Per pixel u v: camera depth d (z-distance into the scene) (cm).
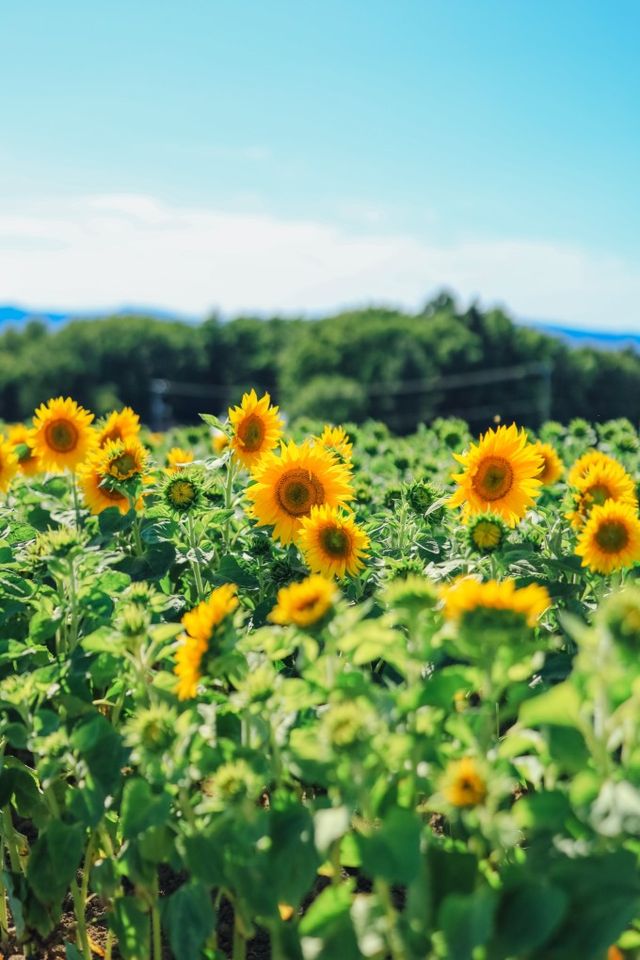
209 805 246
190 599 455
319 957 221
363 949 217
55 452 545
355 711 212
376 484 718
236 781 228
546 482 600
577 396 8938
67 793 279
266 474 459
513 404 8825
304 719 265
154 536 454
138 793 252
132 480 470
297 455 459
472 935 201
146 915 290
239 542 496
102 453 480
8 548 408
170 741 247
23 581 361
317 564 407
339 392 8662
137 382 9275
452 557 443
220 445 730
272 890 238
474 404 8881
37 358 9131
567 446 888
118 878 311
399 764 238
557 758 218
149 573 438
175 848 270
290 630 258
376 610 382
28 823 438
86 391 9100
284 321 10112
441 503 470
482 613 222
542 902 206
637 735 214
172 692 283
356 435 924
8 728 294
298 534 455
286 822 240
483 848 233
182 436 1038
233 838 242
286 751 251
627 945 233
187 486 450
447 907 206
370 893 373
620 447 816
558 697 212
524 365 8969
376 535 512
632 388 9069
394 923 217
